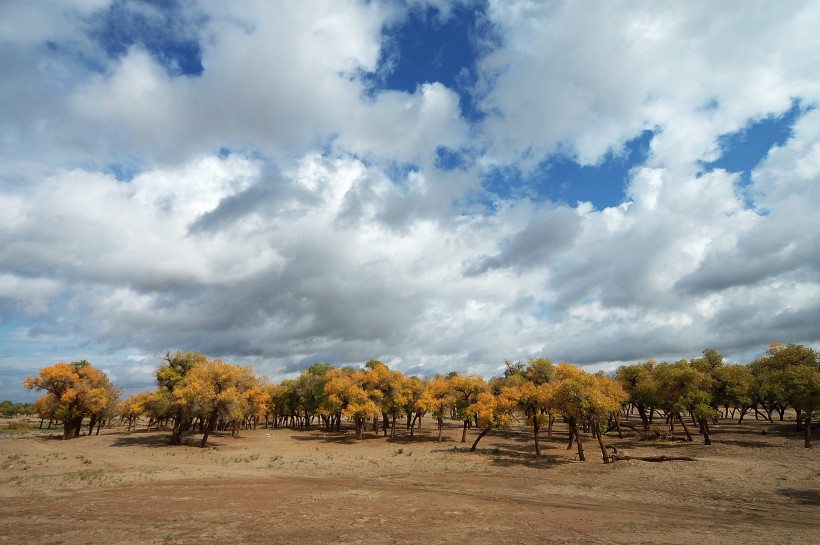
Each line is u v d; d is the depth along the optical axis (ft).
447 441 200.54
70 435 212.23
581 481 100.17
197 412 180.34
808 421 142.61
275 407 303.48
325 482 99.60
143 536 54.60
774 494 80.43
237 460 143.43
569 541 51.16
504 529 57.31
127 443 187.62
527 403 161.68
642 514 66.69
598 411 128.36
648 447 160.35
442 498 79.71
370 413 204.74
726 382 188.14
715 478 96.84
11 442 189.26
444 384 205.57
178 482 98.37
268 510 68.74
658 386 174.40
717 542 49.98
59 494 83.10
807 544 48.85
